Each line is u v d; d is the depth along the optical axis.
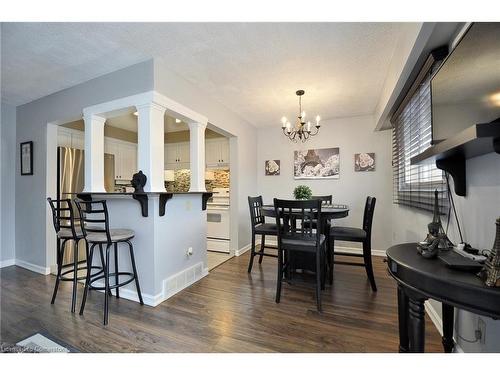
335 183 3.98
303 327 1.75
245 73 2.42
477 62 1.00
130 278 2.23
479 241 1.24
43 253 2.94
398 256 1.15
